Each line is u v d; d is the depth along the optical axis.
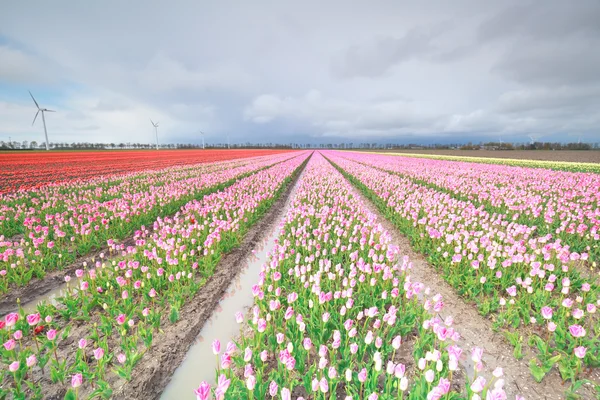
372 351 4.28
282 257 6.56
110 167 33.34
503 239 8.11
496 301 5.62
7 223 9.88
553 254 6.95
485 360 4.36
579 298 4.92
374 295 5.64
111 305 5.38
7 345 3.67
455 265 6.95
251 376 3.08
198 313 5.57
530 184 18.09
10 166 34.44
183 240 8.39
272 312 5.23
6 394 3.66
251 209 12.02
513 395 3.75
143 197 13.72
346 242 8.41
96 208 10.84
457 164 34.66
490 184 17.19
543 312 4.13
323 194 15.87
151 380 4.05
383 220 12.31
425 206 11.83
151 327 4.61
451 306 5.79
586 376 3.95
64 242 8.88
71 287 6.54
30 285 6.64
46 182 20.62
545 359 4.12
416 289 5.20
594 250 7.89
